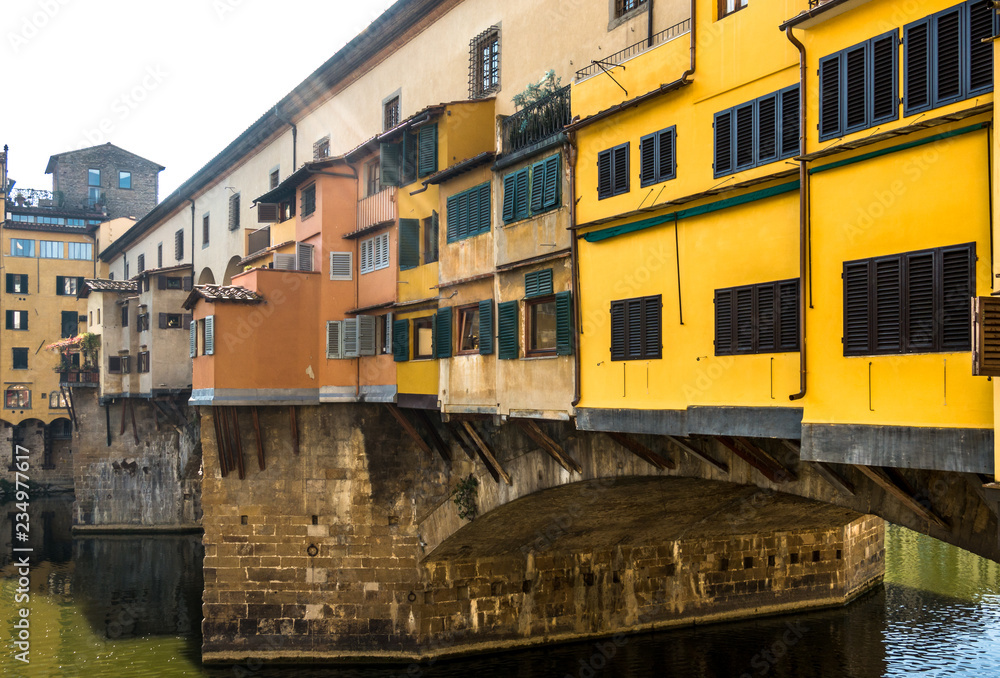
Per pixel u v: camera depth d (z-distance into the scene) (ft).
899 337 30.86
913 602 96.43
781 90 36.24
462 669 72.90
